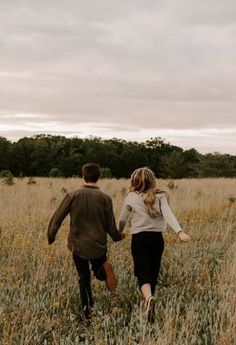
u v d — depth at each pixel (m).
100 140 111.62
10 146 100.62
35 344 4.41
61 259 7.05
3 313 4.81
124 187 18.58
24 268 6.71
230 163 76.25
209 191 18.56
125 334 4.52
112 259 7.21
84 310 5.20
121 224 5.40
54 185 19.77
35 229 9.37
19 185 19.62
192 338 4.34
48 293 5.59
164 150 114.12
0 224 9.74
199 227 9.84
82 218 5.32
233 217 12.28
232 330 4.46
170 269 6.70
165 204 5.21
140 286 5.04
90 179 5.46
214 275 6.55
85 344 4.30
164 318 4.85
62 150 103.88
